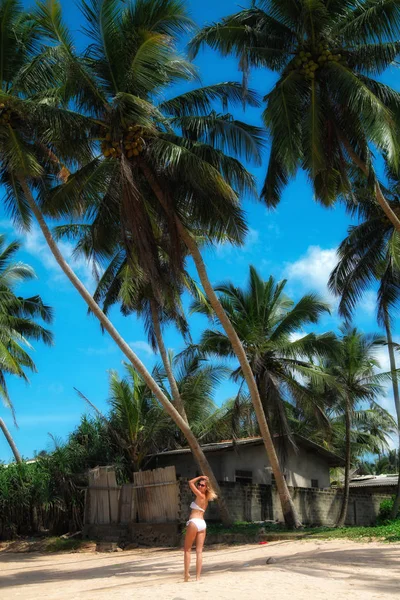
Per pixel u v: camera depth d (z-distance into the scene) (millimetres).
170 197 18781
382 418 37250
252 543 19969
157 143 17922
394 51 18281
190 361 29391
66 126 18281
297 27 18781
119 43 18062
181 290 23031
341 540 17984
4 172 20875
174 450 30953
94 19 17828
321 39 18375
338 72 17703
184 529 21875
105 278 26266
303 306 25922
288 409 34188
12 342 32656
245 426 30375
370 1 18266
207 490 11000
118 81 18453
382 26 17891
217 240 19859
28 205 21203
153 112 17312
